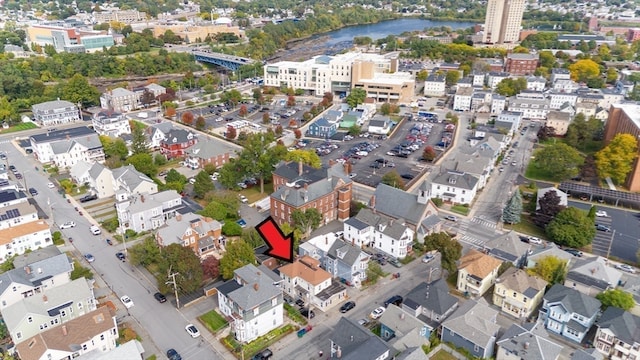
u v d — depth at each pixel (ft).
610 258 378.32
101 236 402.93
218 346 280.31
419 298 305.12
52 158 557.33
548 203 422.00
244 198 471.21
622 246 397.60
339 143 650.43
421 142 650.43
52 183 504.43
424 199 394.73
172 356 268.82
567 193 493.77
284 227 385.09
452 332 278.46
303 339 287.48
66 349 255.50
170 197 430.20
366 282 344.08
